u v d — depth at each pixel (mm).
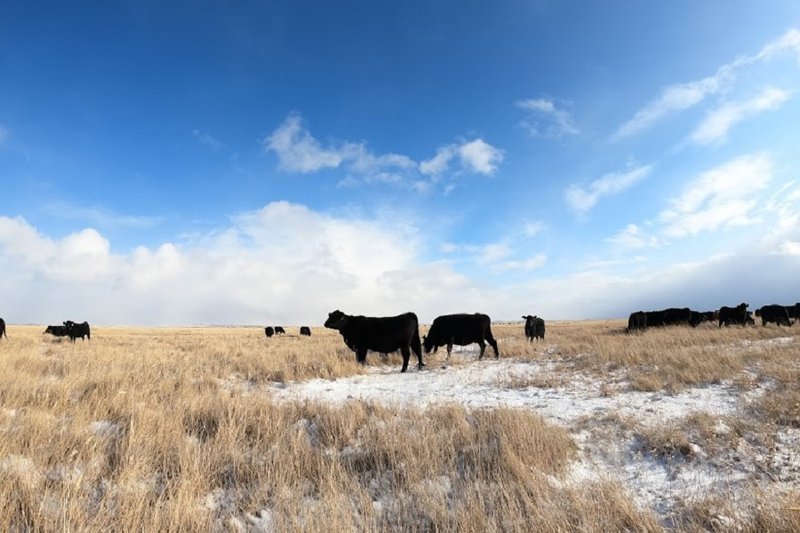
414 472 5352
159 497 4594
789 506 4324
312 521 4289
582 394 10125
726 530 4262
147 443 5707
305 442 6320
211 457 5586
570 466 5918
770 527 4191
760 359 12133
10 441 5453
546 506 4594
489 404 9383
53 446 5469
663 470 5848
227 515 4617
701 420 7145
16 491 4434
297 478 5375
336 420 6977
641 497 5133
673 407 8430
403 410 8109
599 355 14648
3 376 9328
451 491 5191
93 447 5484
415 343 15594
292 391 11422
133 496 4500
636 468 5945
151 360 14281
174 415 6984
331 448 6305
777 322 25609
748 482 5230
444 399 10078
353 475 5426
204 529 4254
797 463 5738
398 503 4844
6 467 4789
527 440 6156
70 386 8719
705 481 5453
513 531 4273
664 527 4465
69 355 15312
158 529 4102
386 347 15141
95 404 7426
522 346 19922
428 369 15234
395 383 12711
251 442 6324
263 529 4363
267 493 5012
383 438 6289
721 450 6211
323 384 12469
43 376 11156
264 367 13836
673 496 5098
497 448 5984
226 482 5336
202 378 11211
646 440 6578
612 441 6691
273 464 5488
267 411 7355
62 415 6766
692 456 6070
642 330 26906
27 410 6629
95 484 4887
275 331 50719
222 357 16328
